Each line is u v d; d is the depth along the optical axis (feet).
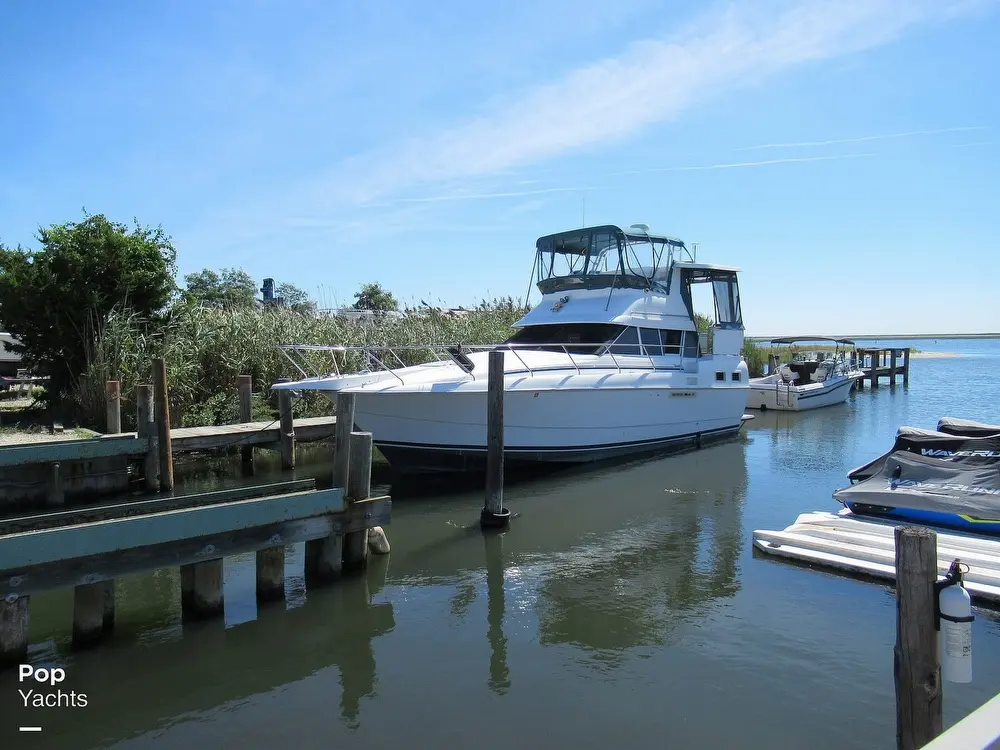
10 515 30.63
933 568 10.69
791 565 23.04
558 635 17.99
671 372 42.42
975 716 6.28
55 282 46.34
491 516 27.63
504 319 61.41
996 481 25.52
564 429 36.32
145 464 33.99
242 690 15.40
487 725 13.88
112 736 13.70
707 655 16.74
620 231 40.75
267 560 20.07
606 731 13.61
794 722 13.84
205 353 47.67
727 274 47.96
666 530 27.40
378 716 14.28
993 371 153.69
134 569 17.17
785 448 47.57
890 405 77.56
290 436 39.78
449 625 18.66
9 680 15.76
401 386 31.22
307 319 52.39
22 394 62.34
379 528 24.27
